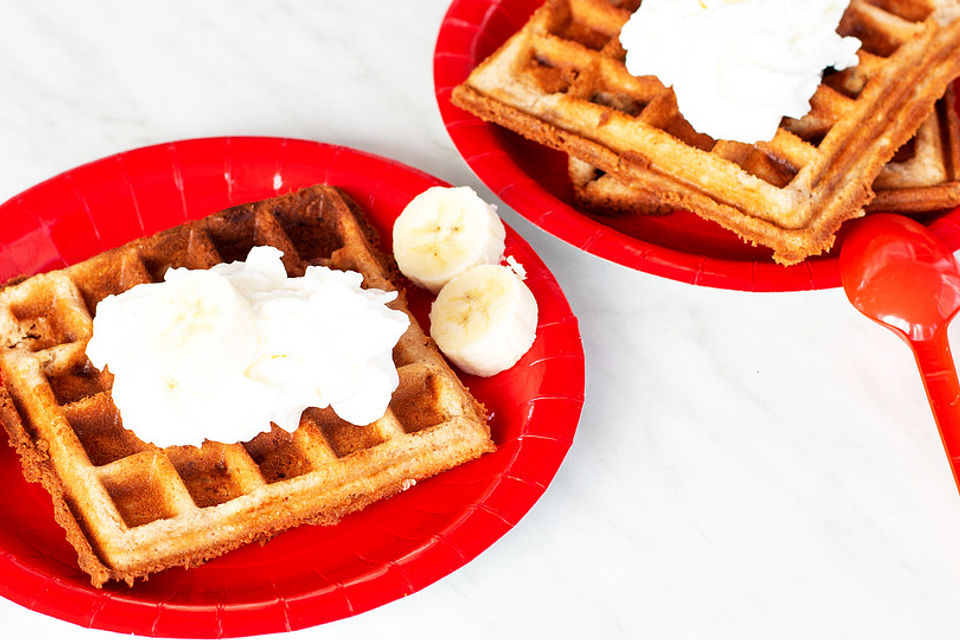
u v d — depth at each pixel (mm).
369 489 668
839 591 671
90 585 649
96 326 668
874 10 724
